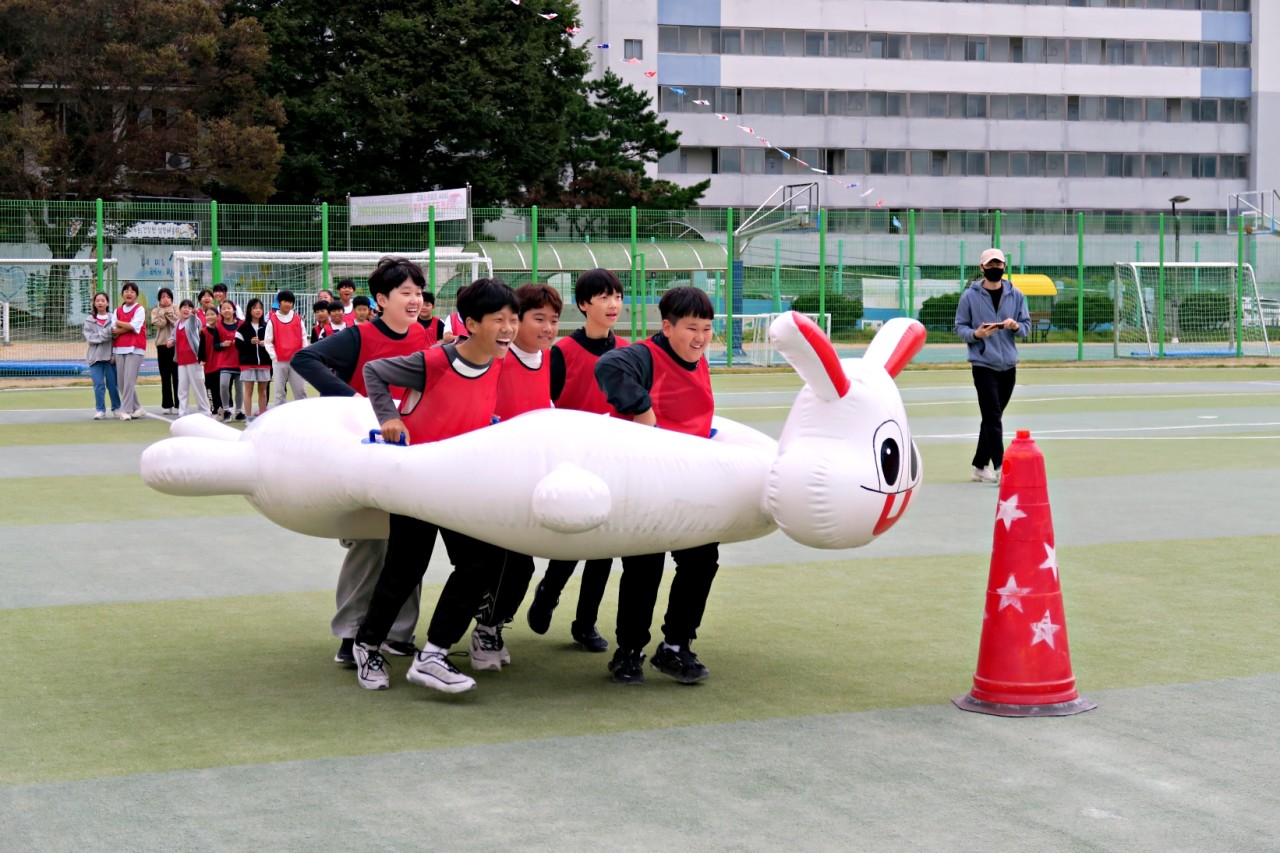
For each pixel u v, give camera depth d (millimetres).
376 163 45344
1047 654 5172
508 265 31594
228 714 5152
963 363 29547
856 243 46406
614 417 5500
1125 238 61156
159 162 42406
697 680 5590
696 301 5559
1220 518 9680
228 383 18047
